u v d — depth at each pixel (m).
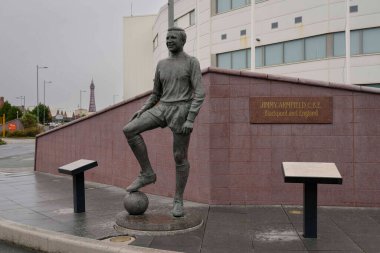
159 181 10.20
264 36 30.02
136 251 5.29
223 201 8.88
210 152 8.88
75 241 5.78
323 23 27.14
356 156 8.61
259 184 8.85
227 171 8.90
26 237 6.36
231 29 32.09
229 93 8.87
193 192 9.23
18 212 8.34
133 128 6.86
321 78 27.33
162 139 10.08
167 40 6.75
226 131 8.90
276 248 5.90
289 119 8.77
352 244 6.07
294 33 28.48
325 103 8.67
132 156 11.24
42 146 16.38
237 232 6.71
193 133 9.18
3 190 11.35
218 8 33.12
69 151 14.37
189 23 36.34
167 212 7.25
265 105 8.80
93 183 12.59
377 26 25.53
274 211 8.25
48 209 8.64
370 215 7.87
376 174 8.56
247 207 8.63
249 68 31.14
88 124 13.19
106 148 12.34
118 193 10.68
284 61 29.16
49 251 6.05
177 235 6.50
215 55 33.34
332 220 7.49
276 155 8.82
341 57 26.58
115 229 6.84
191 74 6.71
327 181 6.07
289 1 28.67
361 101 8.58
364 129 8.59
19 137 62.44
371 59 25.78
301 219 7.60
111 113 12.05
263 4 30.02
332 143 8.68
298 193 8.77
